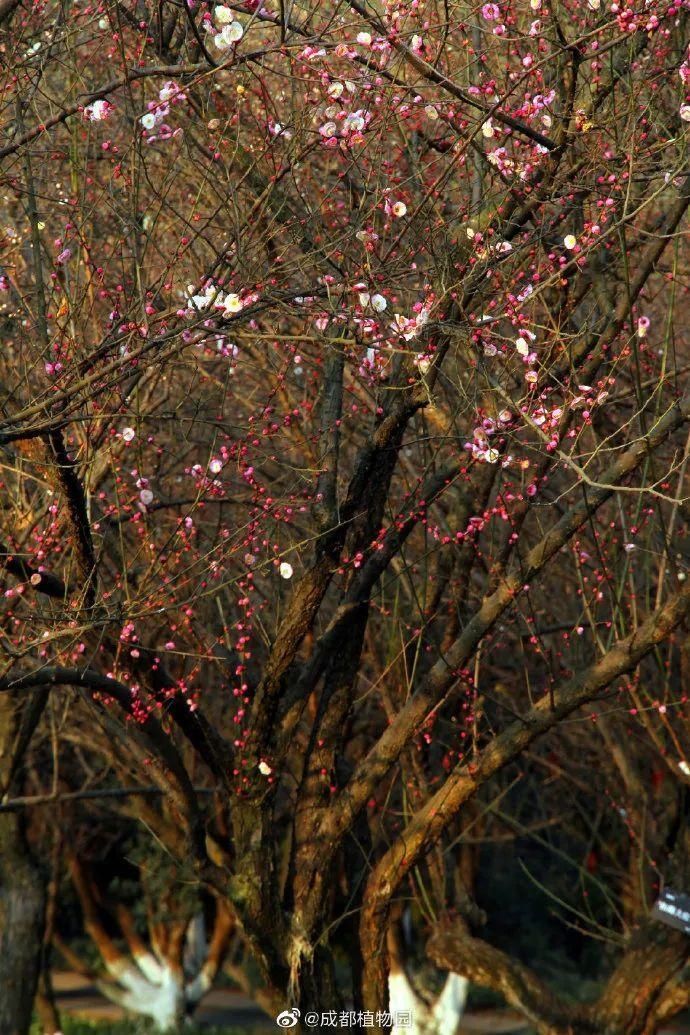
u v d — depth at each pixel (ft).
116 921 131.13
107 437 34.86
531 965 116.26
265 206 29.32
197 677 43.19
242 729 35.40
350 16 31.58
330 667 36.65
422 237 31.24
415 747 40.27
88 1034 104.12
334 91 25.99
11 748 46.91
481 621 33.65
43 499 34.76
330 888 35.55
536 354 27.43
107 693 31.50
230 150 31.45
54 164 36.70
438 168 34.55
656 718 44.06
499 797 43.73
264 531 32.58
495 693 56.03
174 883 96.78
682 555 40.11
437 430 38.52
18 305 32.53
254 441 31.27
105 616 28.48
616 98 33.78
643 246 35.47
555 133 30.91
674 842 46.01
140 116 29.68
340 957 105.29
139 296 26.71
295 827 35.76
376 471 35.12
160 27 30.58
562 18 32.37
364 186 28.89
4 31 31.07
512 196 30.68
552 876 112.27
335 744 36.06
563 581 51.08
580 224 32.17
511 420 30.25
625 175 29.04
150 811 57.00
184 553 32.04
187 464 43.16
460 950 42.55
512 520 33.09
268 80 34.17
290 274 29.40
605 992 41.86
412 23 30.58
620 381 41.75
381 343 28.45
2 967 60.54
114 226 35.04
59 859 90.99
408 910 95.91
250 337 24.57
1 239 31.35
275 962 34.32
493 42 31.58
